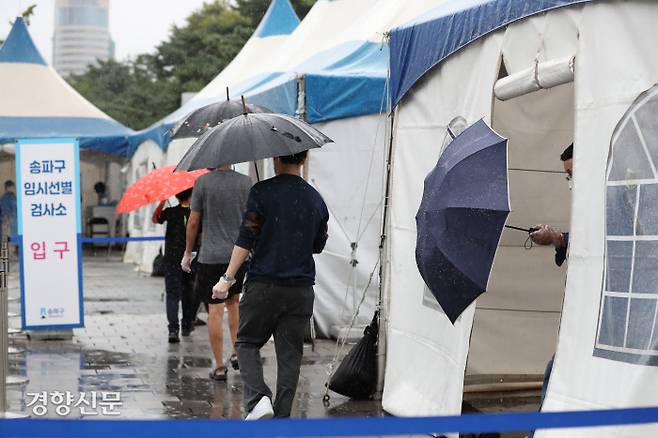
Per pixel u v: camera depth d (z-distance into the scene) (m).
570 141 10.79
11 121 36.38
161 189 16.23
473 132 8.88
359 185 16.27
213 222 12.97
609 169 7.47
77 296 16.58
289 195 9.29
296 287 9.24
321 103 16.12
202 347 16.12
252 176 19.31
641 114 7.20
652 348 6.90
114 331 18.11
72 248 16.52
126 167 37.59
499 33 9.09
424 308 10.44
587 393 7.42
